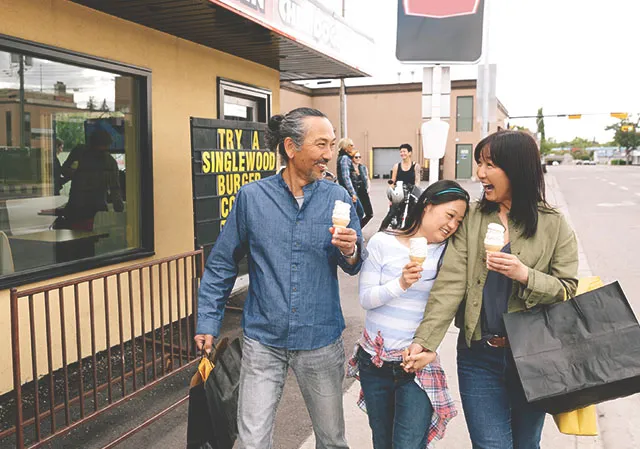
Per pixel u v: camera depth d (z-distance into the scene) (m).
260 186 2.54
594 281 2.35
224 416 2.57
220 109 6.51
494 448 2.30
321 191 2.52
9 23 4.01
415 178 9.92
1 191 4.13
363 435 3.59
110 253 5.13
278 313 2.46
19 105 4.23
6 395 4.13
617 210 16.73
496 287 2.27
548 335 2.13
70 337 4.62
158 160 5.61
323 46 6.70
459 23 7.80
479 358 2.34
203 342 2.54
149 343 5.27
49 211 4.52
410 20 7.80
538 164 2.23
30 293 3.03
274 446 3.46
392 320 2.39
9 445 3.47
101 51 4.82
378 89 35.56
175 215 5.86
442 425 2.40
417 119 35.28
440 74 8.02
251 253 2.53
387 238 2.45
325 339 2.50
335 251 2.50
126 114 5.24
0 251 4.14
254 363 2.50
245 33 5.60
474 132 34.22
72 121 4.69
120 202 5.23
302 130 2.40
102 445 3.50
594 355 2.06
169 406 3.96
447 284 2.30
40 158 4.42
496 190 2.26
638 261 9.21
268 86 7.65
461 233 2.35
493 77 9.97
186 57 5.91
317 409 2.57
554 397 2.06
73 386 4.32
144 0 4.47
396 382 2.39
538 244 2.24
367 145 36.19
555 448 3.43
